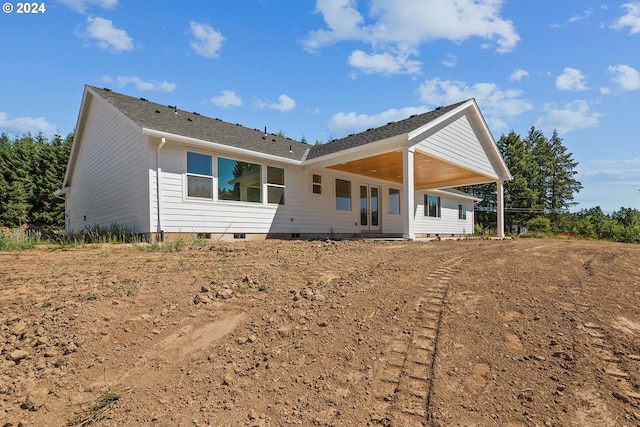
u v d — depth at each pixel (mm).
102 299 3521
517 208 36594
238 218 10234
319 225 12945
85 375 2348
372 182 15609
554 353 2307
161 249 6777
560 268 4367
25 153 21750
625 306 3010
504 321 2807
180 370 2387
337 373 2260
